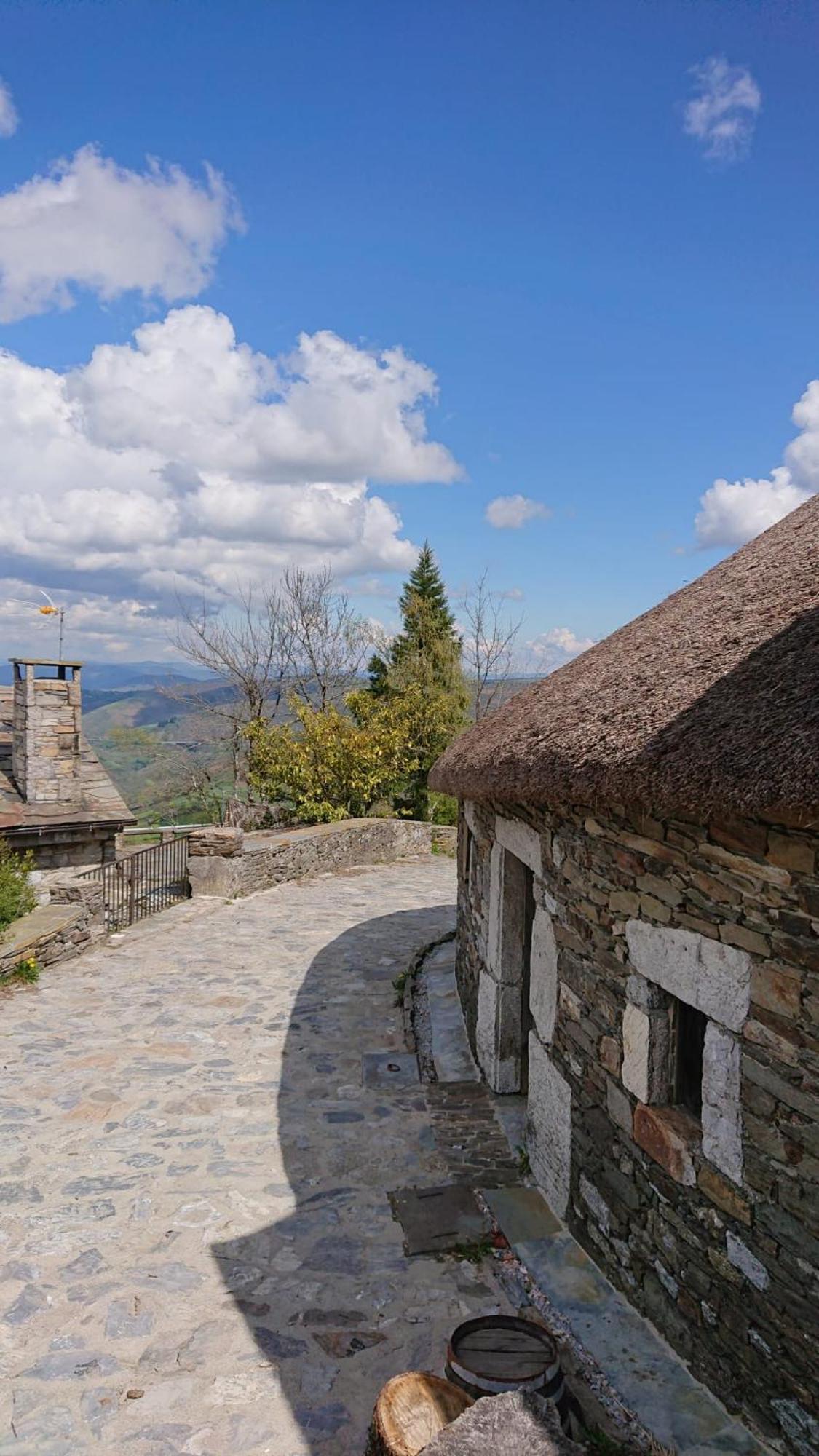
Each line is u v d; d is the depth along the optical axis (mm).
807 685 2746
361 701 21500
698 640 4137
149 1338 3723
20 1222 4625
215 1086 6387
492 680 31719
